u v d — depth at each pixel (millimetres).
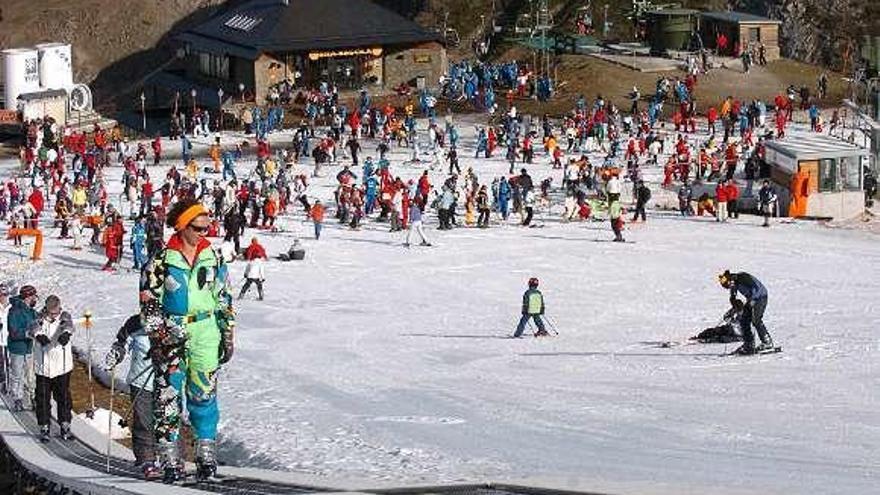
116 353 14336
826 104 87250
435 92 93562
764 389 27062
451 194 57906
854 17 99688
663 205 62844
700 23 96938
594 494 13406
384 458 21875
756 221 59406
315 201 61625
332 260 51219
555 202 63500
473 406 26578
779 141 62531
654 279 46438
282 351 34781
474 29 106250
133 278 48188
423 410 26469
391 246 54094
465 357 33469
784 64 94250
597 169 65500
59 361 19031
